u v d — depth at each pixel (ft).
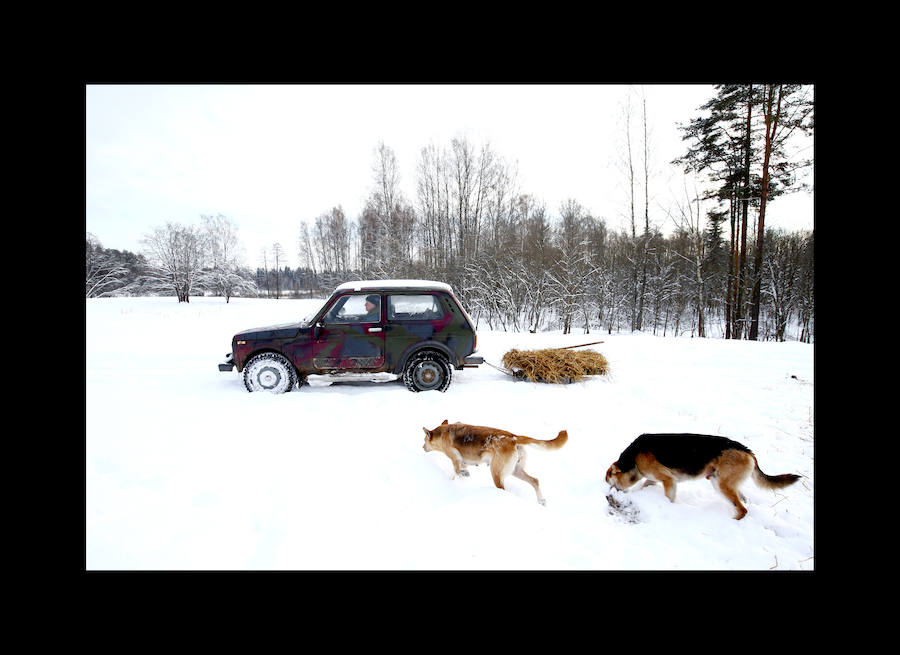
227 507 9.61
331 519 9.44
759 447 14.52
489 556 8.47
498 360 29.19
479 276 74.23
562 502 11.49
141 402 16.56
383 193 96.48
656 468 11.23
